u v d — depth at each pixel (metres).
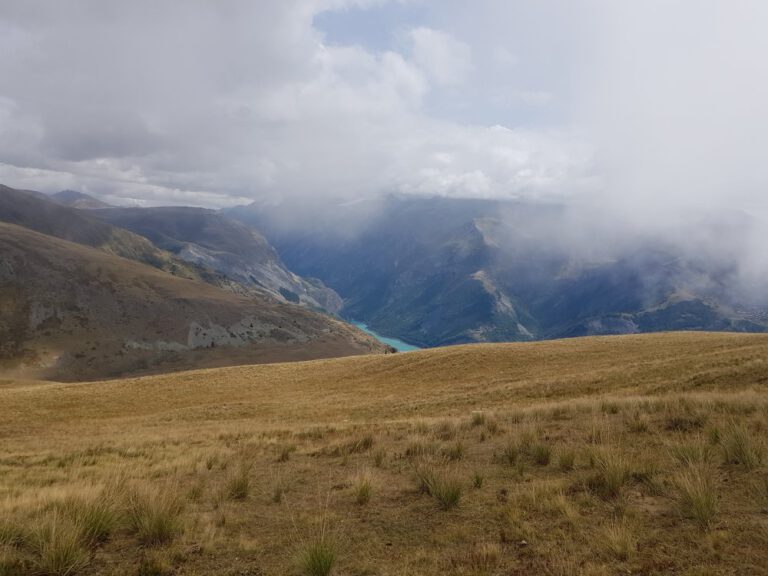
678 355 40.50
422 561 5.91
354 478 10.26
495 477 9.45
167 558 6.33
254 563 6.16
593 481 8.23
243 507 8.70
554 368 45.19
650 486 7.86
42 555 6.19
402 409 32.34
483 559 5.79
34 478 13.54
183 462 14.07
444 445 12.80
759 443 8.81
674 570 5.14
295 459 13.41
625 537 5.79
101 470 14.29
